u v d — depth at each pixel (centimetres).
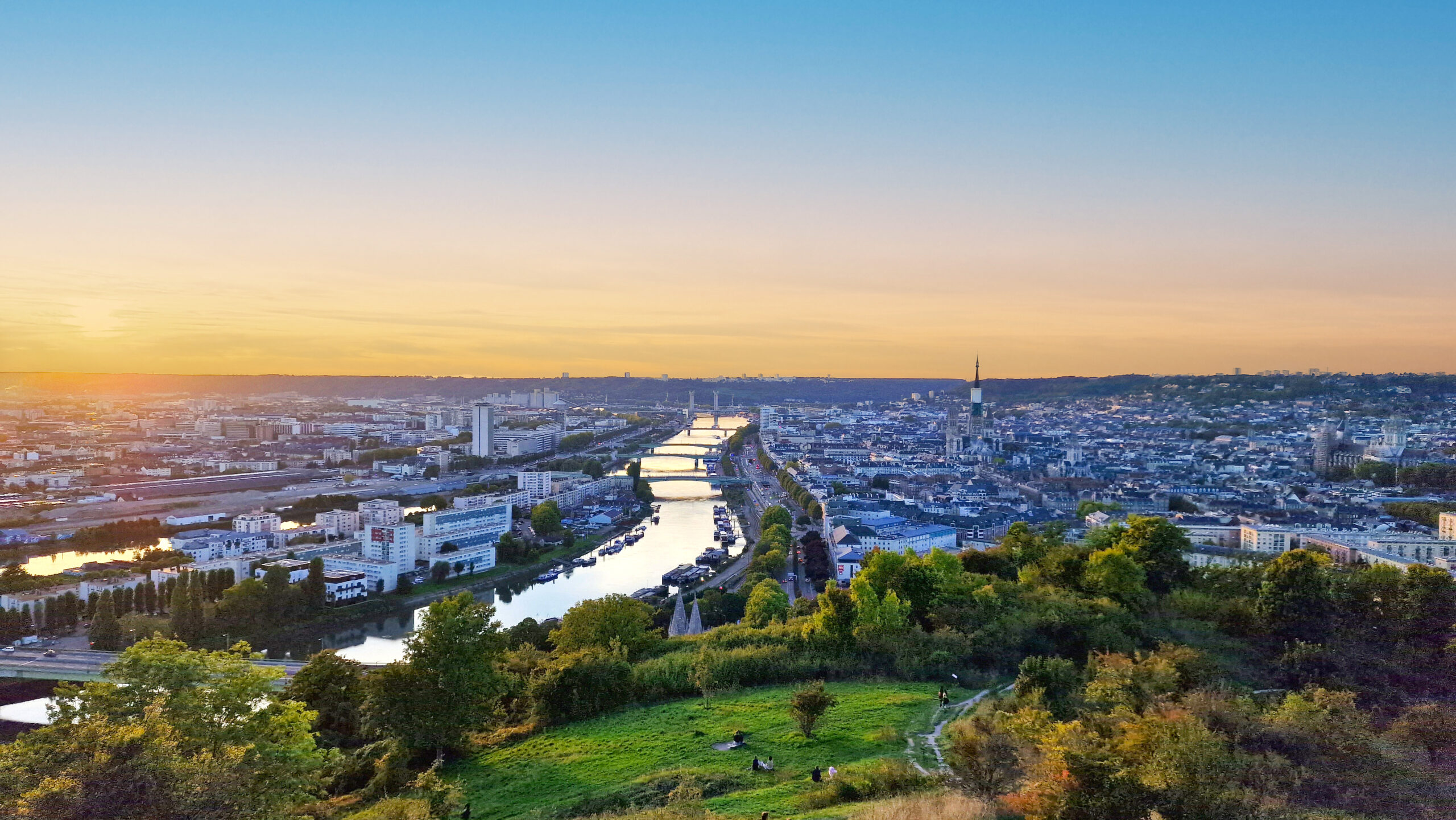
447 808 16112
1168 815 10550
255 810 12094
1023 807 11544
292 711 14388
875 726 18388
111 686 13738
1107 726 12544
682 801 15000
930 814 12550
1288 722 12500
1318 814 10475
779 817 13650
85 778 10344
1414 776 11269
